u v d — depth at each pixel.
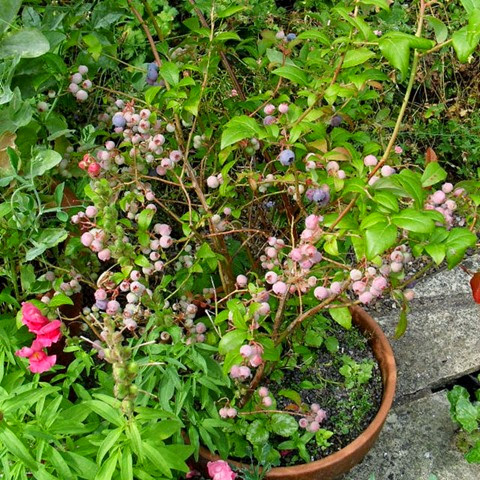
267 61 2.19
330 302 1.89
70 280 2.13
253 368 2.23
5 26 1.91
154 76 2.07
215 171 2.20
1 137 1.93
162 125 2.04
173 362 1.88
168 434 1.77
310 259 1.73
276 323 1.96
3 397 1.72
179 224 2.64
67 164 2.19
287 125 1.84
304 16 3.05
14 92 1.93
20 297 2.14
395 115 3.21
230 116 2.24
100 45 2.03
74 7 2.25
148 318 2.08
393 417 2.40
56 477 1.68
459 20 3.01
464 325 2.69
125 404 1.59
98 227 1.86
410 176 1.58
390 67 3.07
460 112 3.34
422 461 2.29
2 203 1.99
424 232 1.43
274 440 2.11
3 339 1.92
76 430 1.74
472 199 1.74
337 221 1.67
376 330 2.33
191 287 2.12
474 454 2.19
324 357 2.37
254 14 2.88
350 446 2.03
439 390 2.54
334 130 1.99
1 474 1.72
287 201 2.19
